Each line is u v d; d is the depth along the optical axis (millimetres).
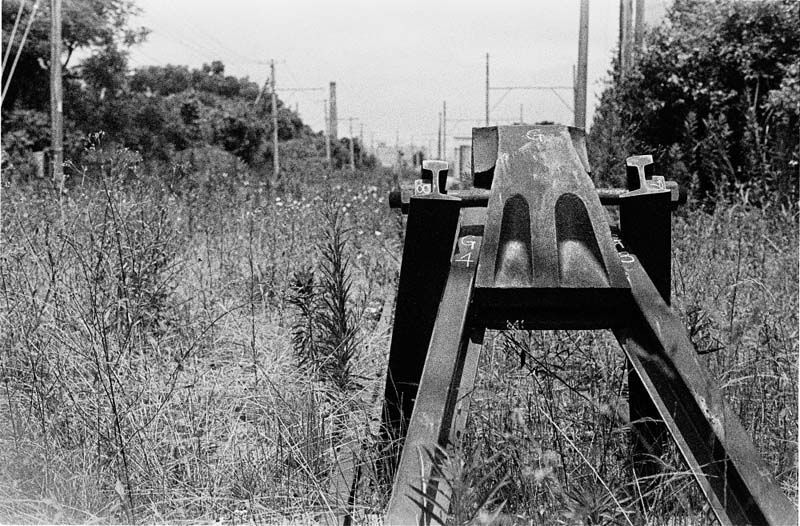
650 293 3447
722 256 8281
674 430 3154
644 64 17234
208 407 5090
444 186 3822
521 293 3488
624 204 3963
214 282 8328
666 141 17062
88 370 5273
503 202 3574
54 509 4227
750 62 16422
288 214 11617
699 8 17781
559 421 4305
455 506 2799
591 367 4883
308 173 25344
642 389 4309
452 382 3242
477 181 3977
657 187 3914
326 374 5445
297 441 4723
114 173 8047
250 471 4520
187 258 8211
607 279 3461
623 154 13836
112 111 40906
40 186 11297
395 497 2834
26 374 5184
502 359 5145
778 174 12070
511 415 4246
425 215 3795
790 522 2729
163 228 7066
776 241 8844
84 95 40594
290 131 82125
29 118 36875
